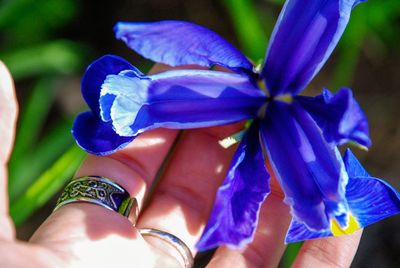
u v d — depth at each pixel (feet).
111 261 0.86
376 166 1.17
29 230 1.17
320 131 0.84
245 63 0.89
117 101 0.83
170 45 0.87
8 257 0.77
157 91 0.86
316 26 0.86
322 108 0.85
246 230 0.83
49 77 1.15
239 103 0.89
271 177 0.96
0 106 0.81
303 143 0.86
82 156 1.02
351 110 0.77
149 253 0.89
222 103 0.88
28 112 1.12
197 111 0.88
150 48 0.86
